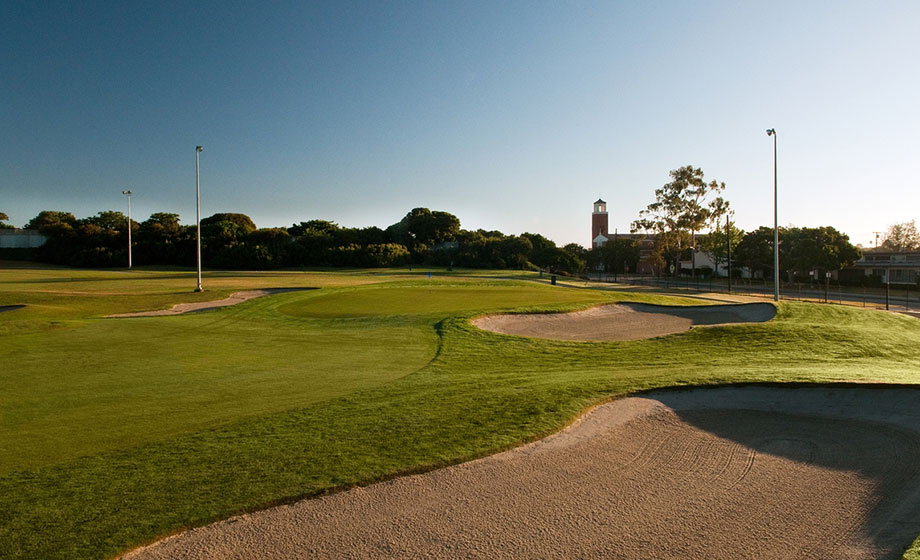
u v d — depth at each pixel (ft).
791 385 35.04
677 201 278.67
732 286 228.84
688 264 349.61
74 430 27.40
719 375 38.04
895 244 415.85
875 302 156.87
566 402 31.14
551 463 23.34
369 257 319.68
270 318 81.66
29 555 15.64
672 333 66.64
